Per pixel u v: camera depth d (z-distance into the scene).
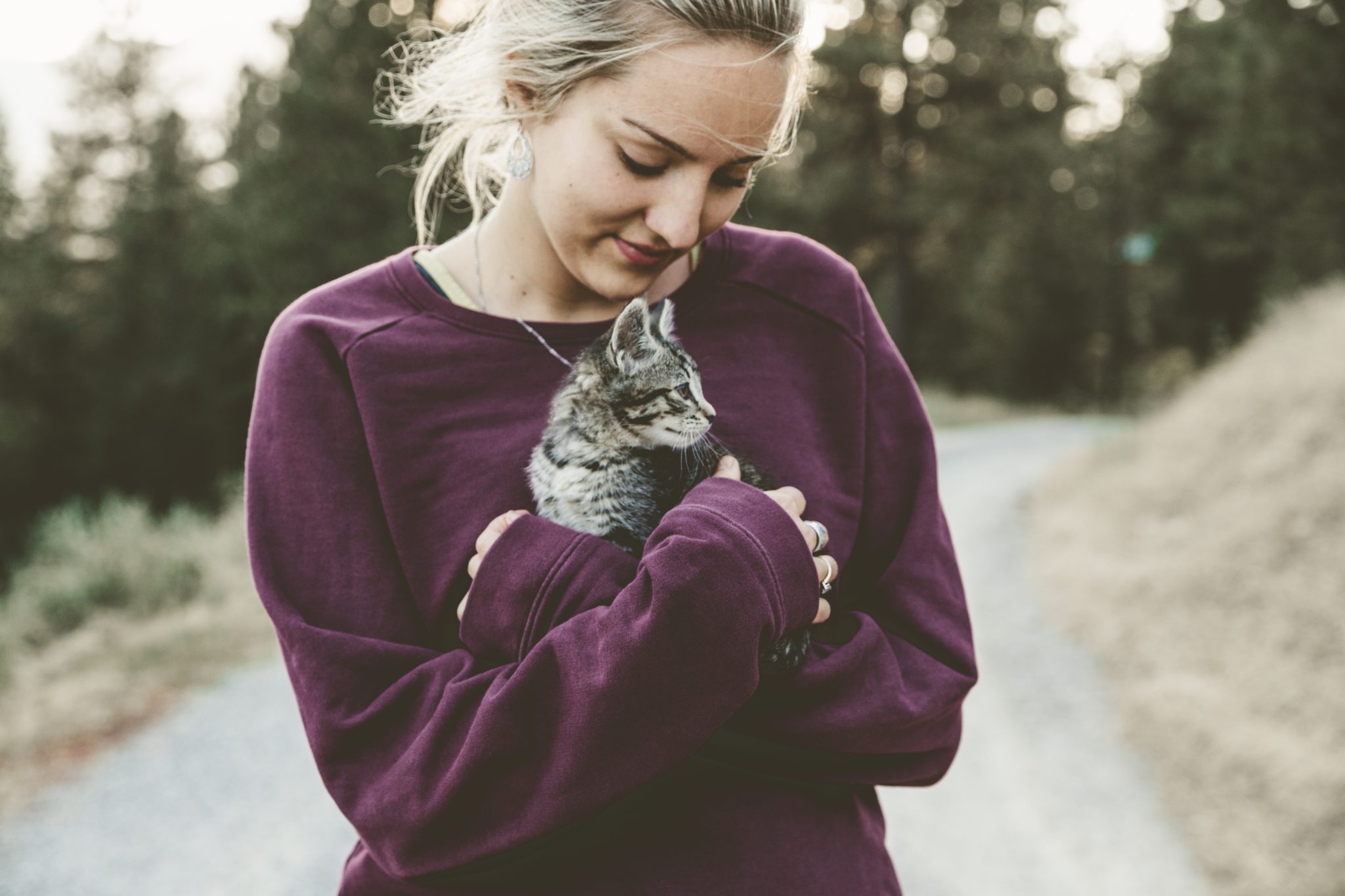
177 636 8.15
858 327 1.42
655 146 1.04
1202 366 34.47
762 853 1.11
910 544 1.36
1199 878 4.64
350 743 1.10
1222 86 24.44
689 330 1.36
